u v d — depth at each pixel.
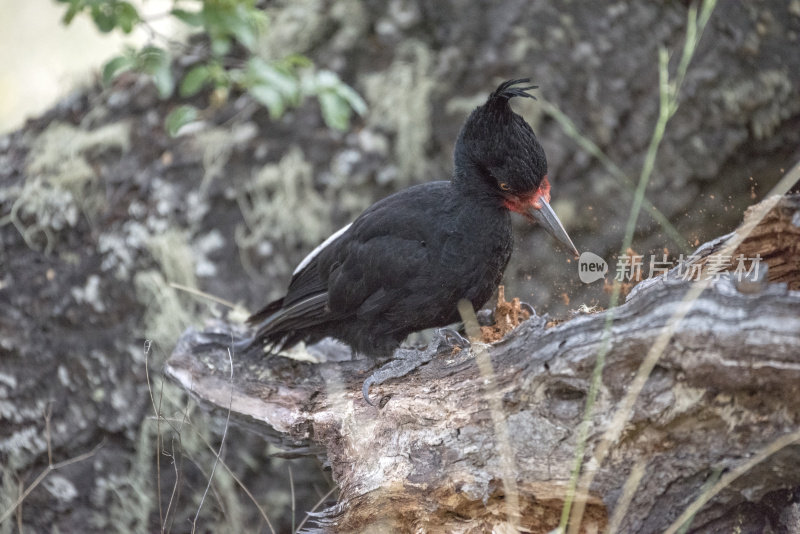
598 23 10.62
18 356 9.96
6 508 9.80
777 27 10.79
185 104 10.96
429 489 5.86
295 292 8.17
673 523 5.44
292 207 10.46
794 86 10.66
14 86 17.34
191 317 9.95
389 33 10.88
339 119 9.74
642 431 5.39
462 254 7.36
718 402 5.19
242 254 10.32
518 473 5.62
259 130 10.73
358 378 7.43
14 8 18.92
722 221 10.37
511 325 7.55
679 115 10.44
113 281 10.12
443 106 10.68
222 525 9.58
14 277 10.34
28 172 10.80
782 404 5.08
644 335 5.21
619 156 10.34
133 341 9.88
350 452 6.48
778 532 5.47
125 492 9.67
